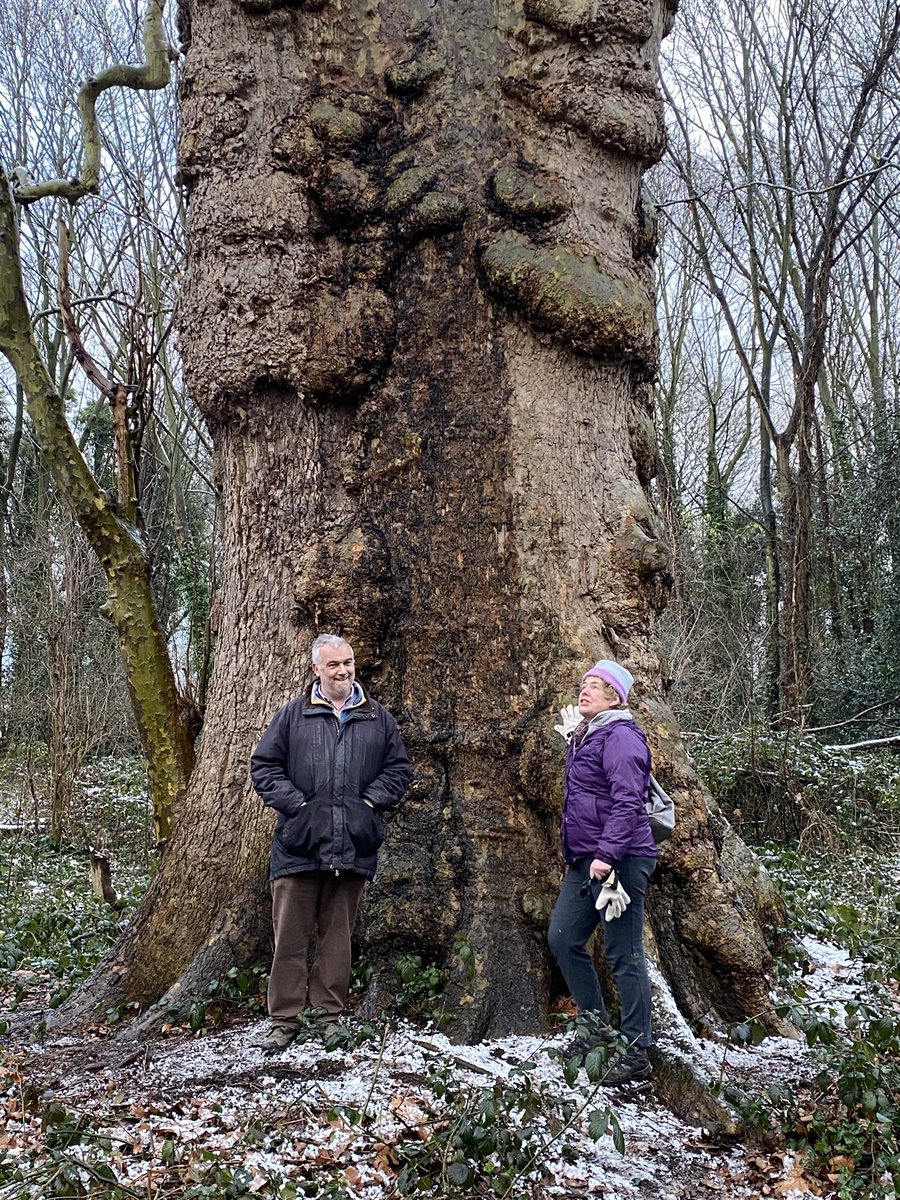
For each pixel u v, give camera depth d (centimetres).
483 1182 338
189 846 523
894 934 603
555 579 506
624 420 542
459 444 516
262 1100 393
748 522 2359
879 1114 376
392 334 522
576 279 507
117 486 598
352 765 452
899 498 1952
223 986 492
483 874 484
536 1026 452
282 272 523
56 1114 333
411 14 532
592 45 521
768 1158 373
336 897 457
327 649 460
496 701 502
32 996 575
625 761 409
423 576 515
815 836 1003
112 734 1351
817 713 1814
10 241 567
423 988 465
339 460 527
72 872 950
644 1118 394
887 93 1892
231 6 531
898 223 2236
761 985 480
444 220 515
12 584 1598
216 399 538
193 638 1702
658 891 487
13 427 2341
